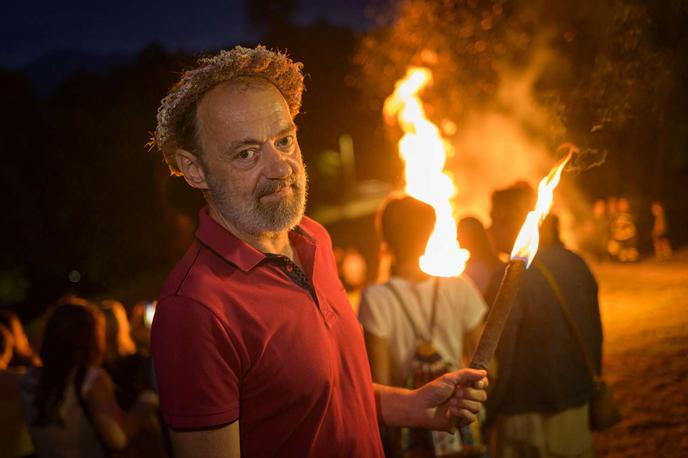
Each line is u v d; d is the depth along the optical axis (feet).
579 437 8.64
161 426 9.51
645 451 12.52
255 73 4.69
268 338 4.44
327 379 4.61
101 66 86.38
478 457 7.62
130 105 68.80
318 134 153.38
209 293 4.38
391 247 8.24
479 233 11.81
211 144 4.58
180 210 7.86
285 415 4.54
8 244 60.18
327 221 125.18
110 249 63.41
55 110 64.90
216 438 4.30
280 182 4.57
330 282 5.06
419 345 7.90
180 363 4.29
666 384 15.66
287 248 5.09
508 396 8.70
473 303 8.26
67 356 8.61
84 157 63.00
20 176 60.80
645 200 52.31
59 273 61.98
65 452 8.61
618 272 40.68
